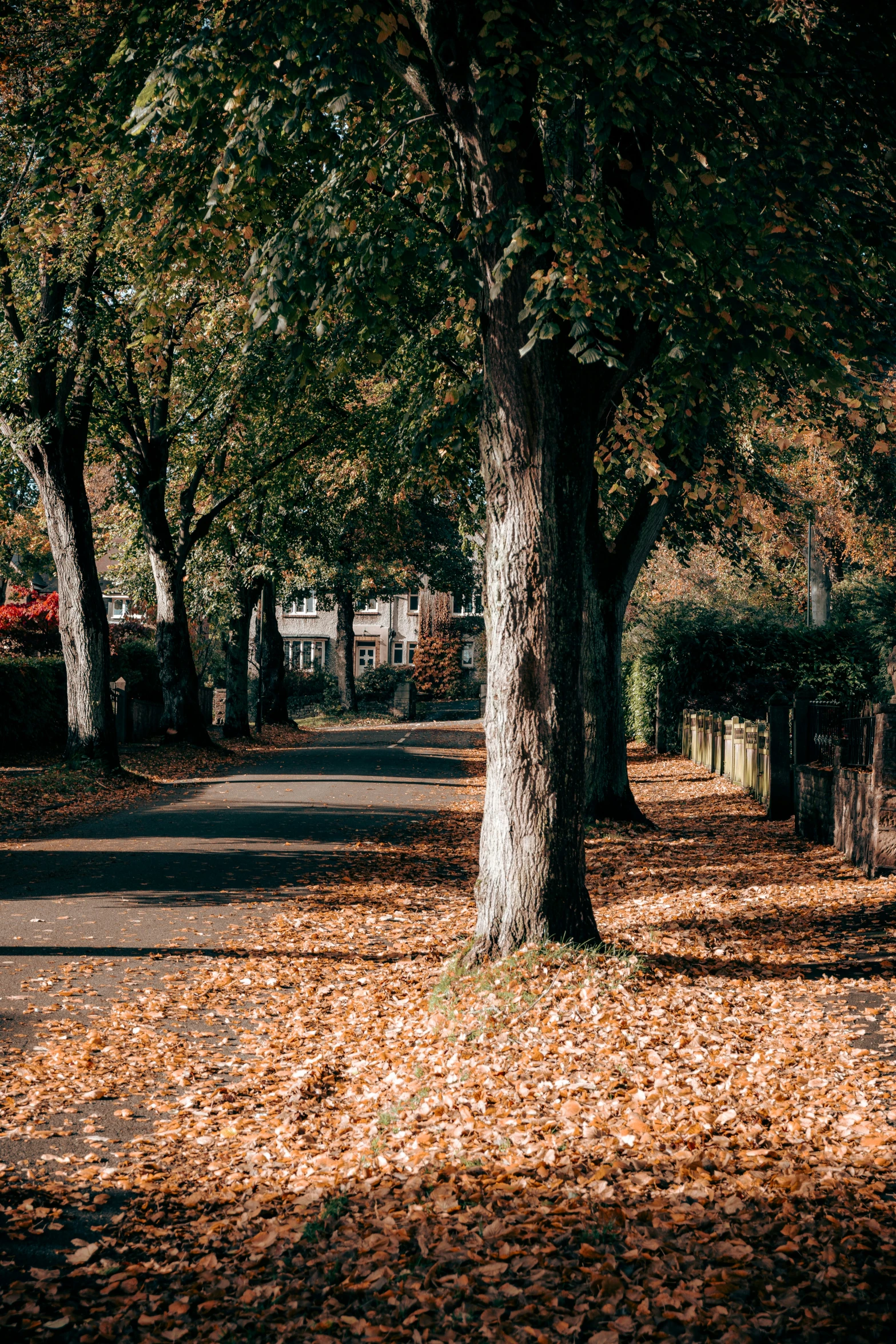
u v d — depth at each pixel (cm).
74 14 1385
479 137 747
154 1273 419
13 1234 445
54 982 816
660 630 3073
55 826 1617
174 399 2566
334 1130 565
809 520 2983
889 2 827
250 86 795
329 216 870
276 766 2734
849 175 823
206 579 3117
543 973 728
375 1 709
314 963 893
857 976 764
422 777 2569
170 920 1023
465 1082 591
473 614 6406
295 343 972
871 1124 496
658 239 848
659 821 1781
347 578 4431
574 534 775
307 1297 392
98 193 1370
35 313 1928
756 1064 596
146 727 3234
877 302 855
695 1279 377
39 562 4562
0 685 2392
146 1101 600
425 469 1736
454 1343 354
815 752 1572
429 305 1499
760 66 873
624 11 684
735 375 1411
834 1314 345
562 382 757
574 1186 461
